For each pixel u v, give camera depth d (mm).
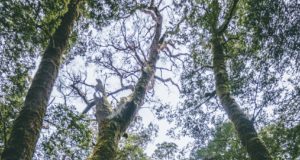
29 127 7418
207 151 19781
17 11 8320
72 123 10750
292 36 11102
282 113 13812
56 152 11078
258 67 13570
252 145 10453
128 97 15727
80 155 11414
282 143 14367
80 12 11344
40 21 9023
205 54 18656
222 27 16156
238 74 14984
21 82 10945
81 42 16500
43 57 8969
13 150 6910
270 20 11047
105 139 12727
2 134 10797
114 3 11578
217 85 14172
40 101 8008
